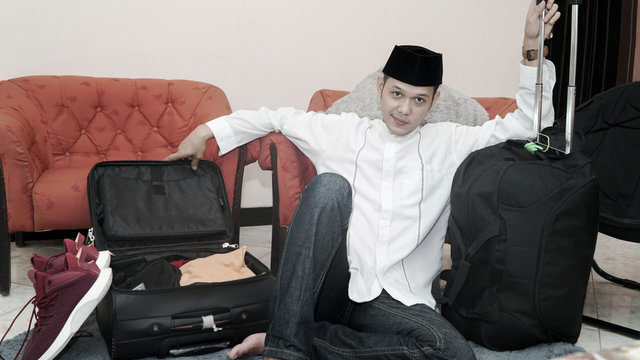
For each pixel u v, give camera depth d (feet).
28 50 8.16
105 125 7.73
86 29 8.37
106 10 8.41
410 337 3.67
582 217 4.39
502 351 4.65
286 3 9.13
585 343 5.14
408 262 4.45
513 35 10.09
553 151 4.86
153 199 5.59
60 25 8.24
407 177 4.54
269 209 9.73
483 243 4.41
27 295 5.93
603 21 10.99
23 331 4.96
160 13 8.66
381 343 3.66
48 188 6.06
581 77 10.99
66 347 4.59
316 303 3.90
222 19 8.94
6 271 5.86
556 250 4.35
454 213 4.60
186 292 4.39
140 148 7.87
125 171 5.71
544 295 4.38
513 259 4.38
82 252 4.39
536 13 4.69
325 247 3.59
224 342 4.57
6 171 5.90
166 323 4.25
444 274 6.06
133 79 7.92
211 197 5.84
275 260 5.65
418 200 4.47
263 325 4.66
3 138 5.83
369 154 4.64
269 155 5.52
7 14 7.98
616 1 11.04
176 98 7.89
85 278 4.16
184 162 5.95
